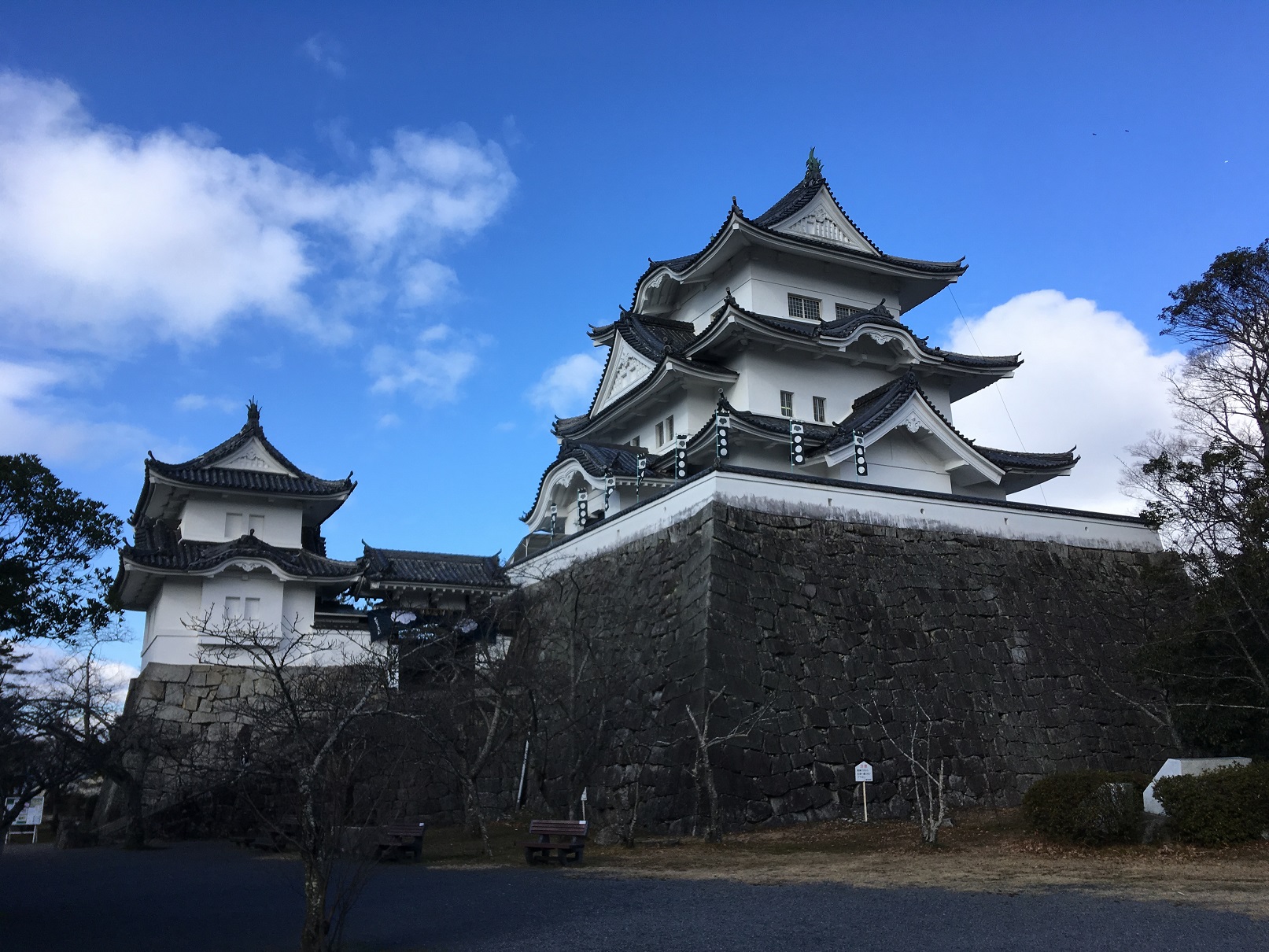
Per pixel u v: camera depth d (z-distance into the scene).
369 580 32.78
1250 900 12.09
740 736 21.20
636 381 37.38
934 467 32.81
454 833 24.27
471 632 29.33
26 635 29.80
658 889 14.59
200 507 34.31
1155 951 9.77
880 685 24.06
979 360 37.97
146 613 35.25
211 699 30.25
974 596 26.95
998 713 25.08
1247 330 28.98
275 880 18.36
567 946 10.98
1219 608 21.05
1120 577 29.92
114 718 27.30
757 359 34.34
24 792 20.92
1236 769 16.97
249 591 32.22
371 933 12.38
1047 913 11.76
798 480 26.11
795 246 36.62
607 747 23.94
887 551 26.58
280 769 21.42
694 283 39.50
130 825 25.94
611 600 27.19
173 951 11.73
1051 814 17.44
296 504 35.56
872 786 22.45
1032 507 29.59
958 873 14.98
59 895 17.08
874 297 39.22
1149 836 16.77
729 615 22.98
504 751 27.70
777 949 10.38
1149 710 26.55
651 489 32.31
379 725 23.97
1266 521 21.31
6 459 29.62
